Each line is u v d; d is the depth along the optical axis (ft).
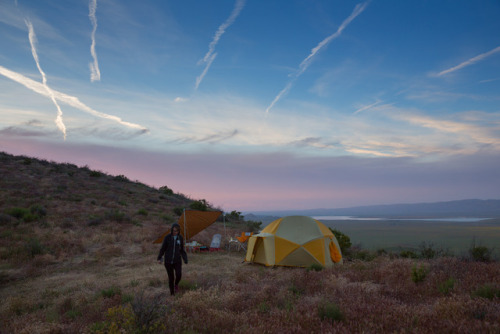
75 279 36.55
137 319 14.75
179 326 14.64
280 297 20.13
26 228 57.26
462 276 22.20
